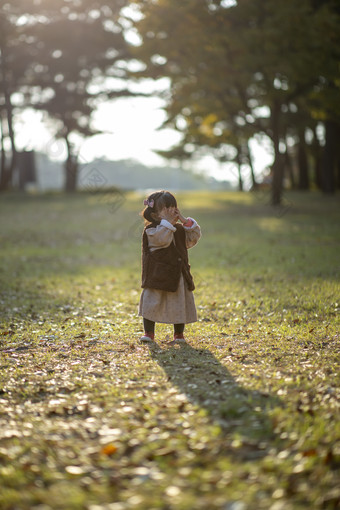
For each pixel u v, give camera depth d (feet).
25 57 113.09
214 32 65.41
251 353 16.25
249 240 48.44
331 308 22.31
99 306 24.54
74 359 16.16
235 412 11.48
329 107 70.85
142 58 72.13
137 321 21.31
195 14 65.82
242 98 74.64
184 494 8.50
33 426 11.27
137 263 38.68
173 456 9.76
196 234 17.25
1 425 11.39
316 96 70.95
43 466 9.55
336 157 120.67
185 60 71.26
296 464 9.32
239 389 12.98
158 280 16.87
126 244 49.80
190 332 19.19
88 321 21.42
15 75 117.19
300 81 67.41
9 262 39.01
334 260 35.42
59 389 13.43
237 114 77.20
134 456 9.75
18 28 110.42
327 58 64.13
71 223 66.74
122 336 18.78
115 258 41.37
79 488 8.80
